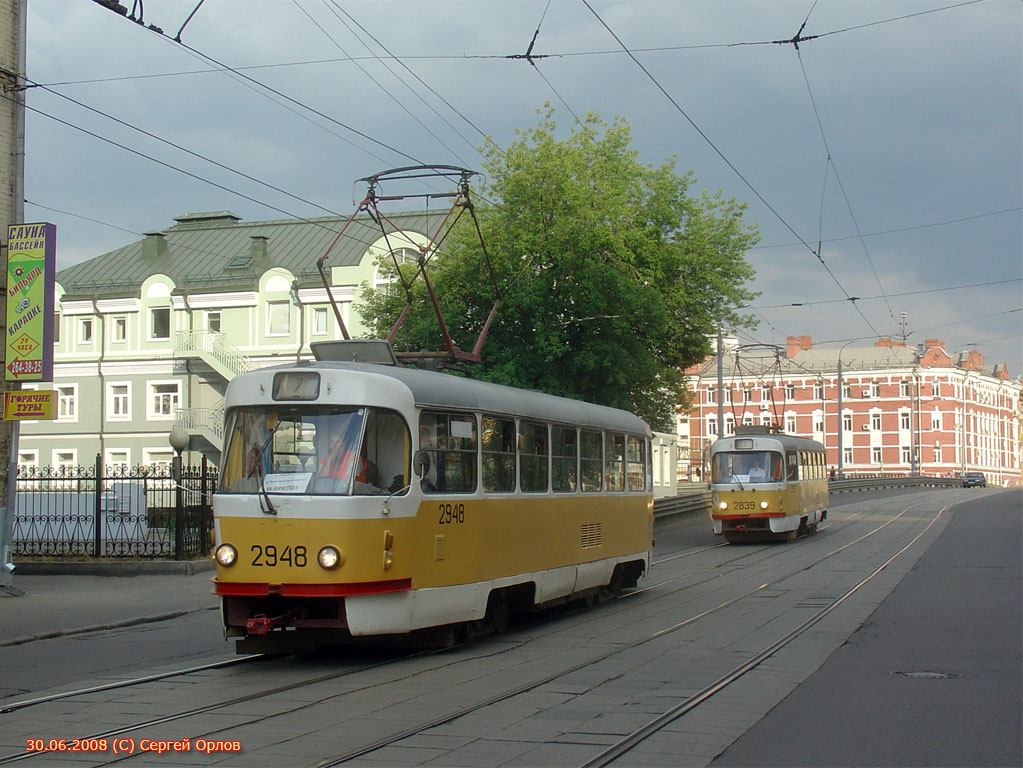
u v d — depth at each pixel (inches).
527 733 304.5
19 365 714.8
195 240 2124.8
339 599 417.4
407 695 363.6
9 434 727.7
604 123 1325.0
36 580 801.6
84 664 451.2
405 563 435.2
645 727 311.6
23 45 754.2
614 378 1154.0
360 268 1859.0
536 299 1109.7
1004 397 4296.3
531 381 1148.5
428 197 679.7
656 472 1942.7
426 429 459.5
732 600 673.0
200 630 570.9
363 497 421.7
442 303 1151.0
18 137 750.5
